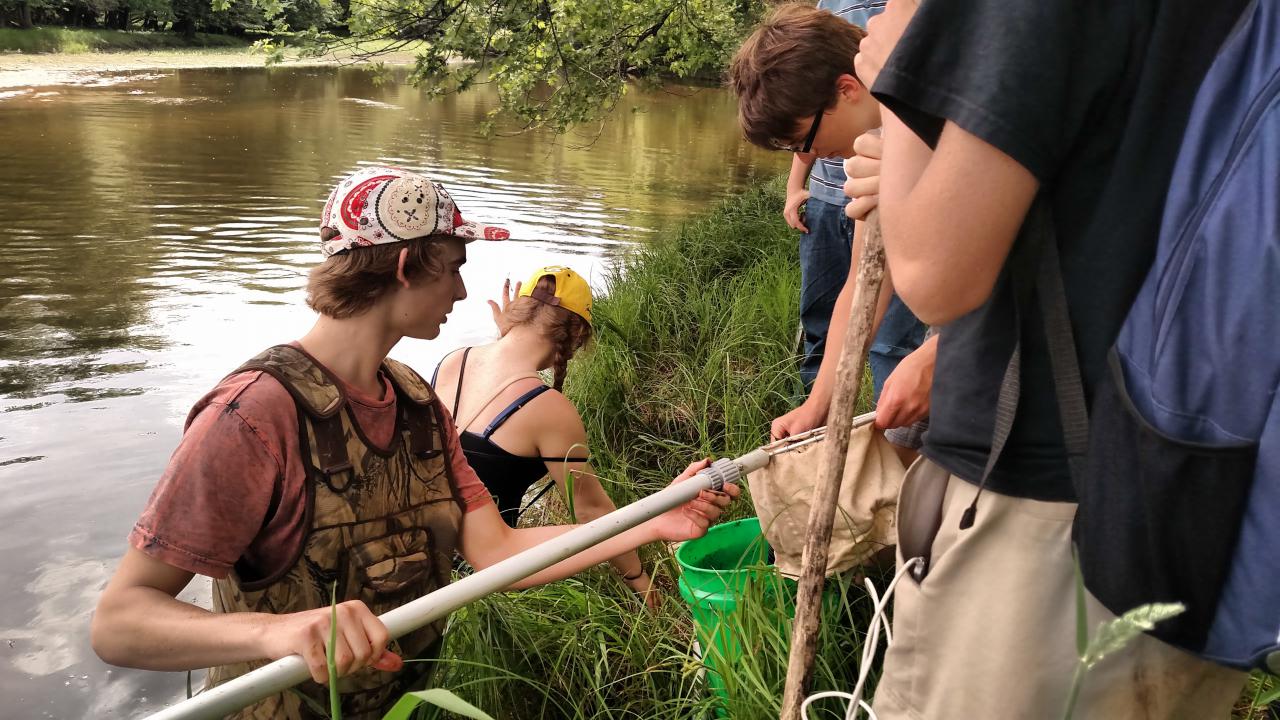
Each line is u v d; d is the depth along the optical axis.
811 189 3.91
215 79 31.19
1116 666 1.29
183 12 49.84
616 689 2.63
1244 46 1.12
